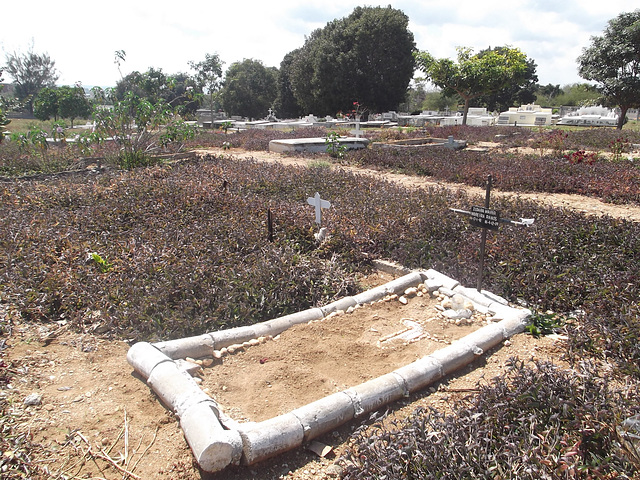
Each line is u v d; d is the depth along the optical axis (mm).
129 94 13289
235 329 4102
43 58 47062
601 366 3623
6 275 5094
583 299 4750
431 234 6758
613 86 25219
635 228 6352
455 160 14055
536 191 10805
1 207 8016
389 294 5047
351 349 4000
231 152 17953
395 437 2654
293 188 9703
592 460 2480
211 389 3449
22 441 2859
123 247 5895
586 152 17031
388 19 36562
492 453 2572
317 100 40469
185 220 7293
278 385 3496
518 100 53688
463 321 4508
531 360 3654
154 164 13094
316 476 2729
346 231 6488
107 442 2920
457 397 3422
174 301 4660
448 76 29891
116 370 3697
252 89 48156
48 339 4168
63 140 16938
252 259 5641
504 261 5516
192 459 2801
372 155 15320
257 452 2738
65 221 7094
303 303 4914
